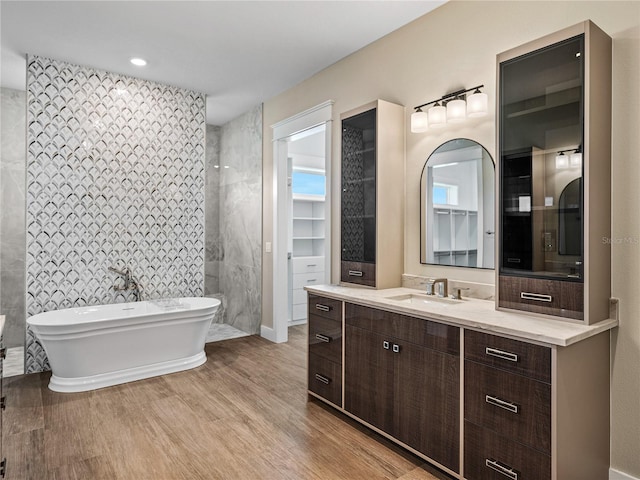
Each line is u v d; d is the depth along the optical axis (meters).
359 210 3.03
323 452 2.30
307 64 3.70
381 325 2.40
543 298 1.94
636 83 1.89
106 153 3.92
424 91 2.87
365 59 3.35
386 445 2.38
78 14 2.85
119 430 2.54
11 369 3.70
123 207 4.03
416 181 2.93
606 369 1.95
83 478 2.05
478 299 2.51
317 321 2.95
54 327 3.02
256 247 4.93
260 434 2.50
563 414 1.66
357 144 3.05
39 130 3.59
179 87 4.30
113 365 3.33
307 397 3.06
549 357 1.64
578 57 1.83
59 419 2.69
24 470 2.12
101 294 3.92
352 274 3.08
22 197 4.37
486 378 1.86
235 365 3.78
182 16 2.88
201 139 4.47
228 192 5.59
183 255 4.39
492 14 2.46
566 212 1.86
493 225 2.46
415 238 2.94
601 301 1.88
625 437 1.94
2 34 3.14
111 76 3.92
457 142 2.66
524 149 2.02
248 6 2.75
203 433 2.51
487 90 2.49
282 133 4.38
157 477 2.07
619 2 1.94
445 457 2.04
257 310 4.92
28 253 3.56
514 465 1.76
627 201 1.92
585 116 1.80
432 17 2.82
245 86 4.25
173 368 3.59
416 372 2.19
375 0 2.69
